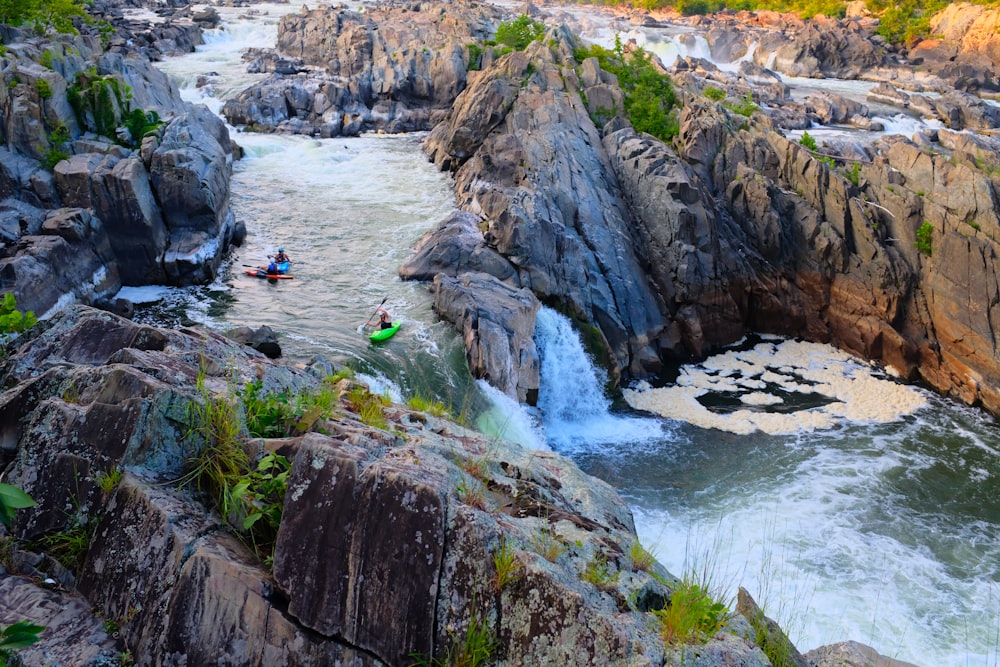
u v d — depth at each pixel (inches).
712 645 273.3
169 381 346.3
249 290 1322.6
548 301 1338.6
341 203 1704.0
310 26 2652.6
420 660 266.4
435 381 1090.7
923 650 761.0
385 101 2351.1
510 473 372.8
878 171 1606.8
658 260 1477.6
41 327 413.1
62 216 1224.2
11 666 252.4
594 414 1259.8
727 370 1412.4
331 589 272.5
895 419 1261.1
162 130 1467.8
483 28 2849.4
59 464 307.0
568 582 278.8
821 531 948.0
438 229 1429.6
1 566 287.6
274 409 352.2
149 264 1315.2
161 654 263.1
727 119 1722.4
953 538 951.6
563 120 1683.1
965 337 1395.2
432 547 275.4
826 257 1502.2
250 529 296.5
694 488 1039.6
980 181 1493.6
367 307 1268.5
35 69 1375.5
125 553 284.5
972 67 3334.2
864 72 3430.1
